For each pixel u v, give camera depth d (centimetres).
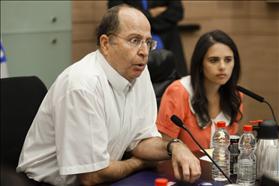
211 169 288
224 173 265
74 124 274
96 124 277
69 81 281
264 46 713
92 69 289
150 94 326
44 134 297
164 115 373
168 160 307
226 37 367
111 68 291
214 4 745
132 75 291
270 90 710
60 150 278
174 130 369
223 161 284
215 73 362
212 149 332
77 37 684
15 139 337
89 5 700
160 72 452
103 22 292
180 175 271
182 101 374
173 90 378
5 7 555
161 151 301
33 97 350
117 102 297
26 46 582
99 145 277
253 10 719
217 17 746
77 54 686
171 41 633
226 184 262
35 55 593
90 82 281
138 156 310
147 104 323
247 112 703
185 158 273
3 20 554
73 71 286
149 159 306
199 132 372
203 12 755
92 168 274
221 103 379
